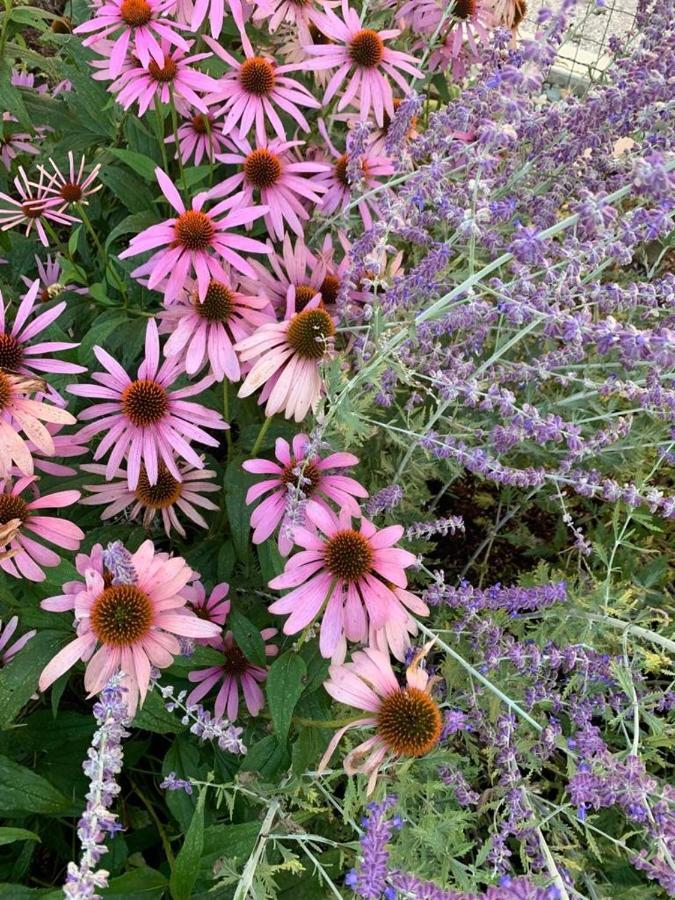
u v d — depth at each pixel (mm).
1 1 712
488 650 523
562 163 598
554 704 517
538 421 512
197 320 530
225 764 504
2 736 475
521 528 760
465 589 539
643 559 731
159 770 564
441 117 572
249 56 618
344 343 612
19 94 640
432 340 616
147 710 434
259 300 543
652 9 619
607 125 565
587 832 468
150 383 514
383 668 433
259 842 425
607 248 461
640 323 687
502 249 580
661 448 583
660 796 423
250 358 527
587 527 779
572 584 605
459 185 568
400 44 799
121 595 417
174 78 586
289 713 446
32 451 504
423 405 689
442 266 529
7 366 488
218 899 441
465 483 812
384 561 459
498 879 416
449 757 457
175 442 520
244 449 578
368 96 660
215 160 668
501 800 478
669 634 622
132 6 564
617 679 504
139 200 635
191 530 668
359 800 434
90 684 414
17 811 427
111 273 586
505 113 436
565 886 419
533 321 529
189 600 517
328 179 672
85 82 665
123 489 553
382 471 666
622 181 520
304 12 668
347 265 580
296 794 445
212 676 535
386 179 702
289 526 451
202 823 374
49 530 465
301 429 592
